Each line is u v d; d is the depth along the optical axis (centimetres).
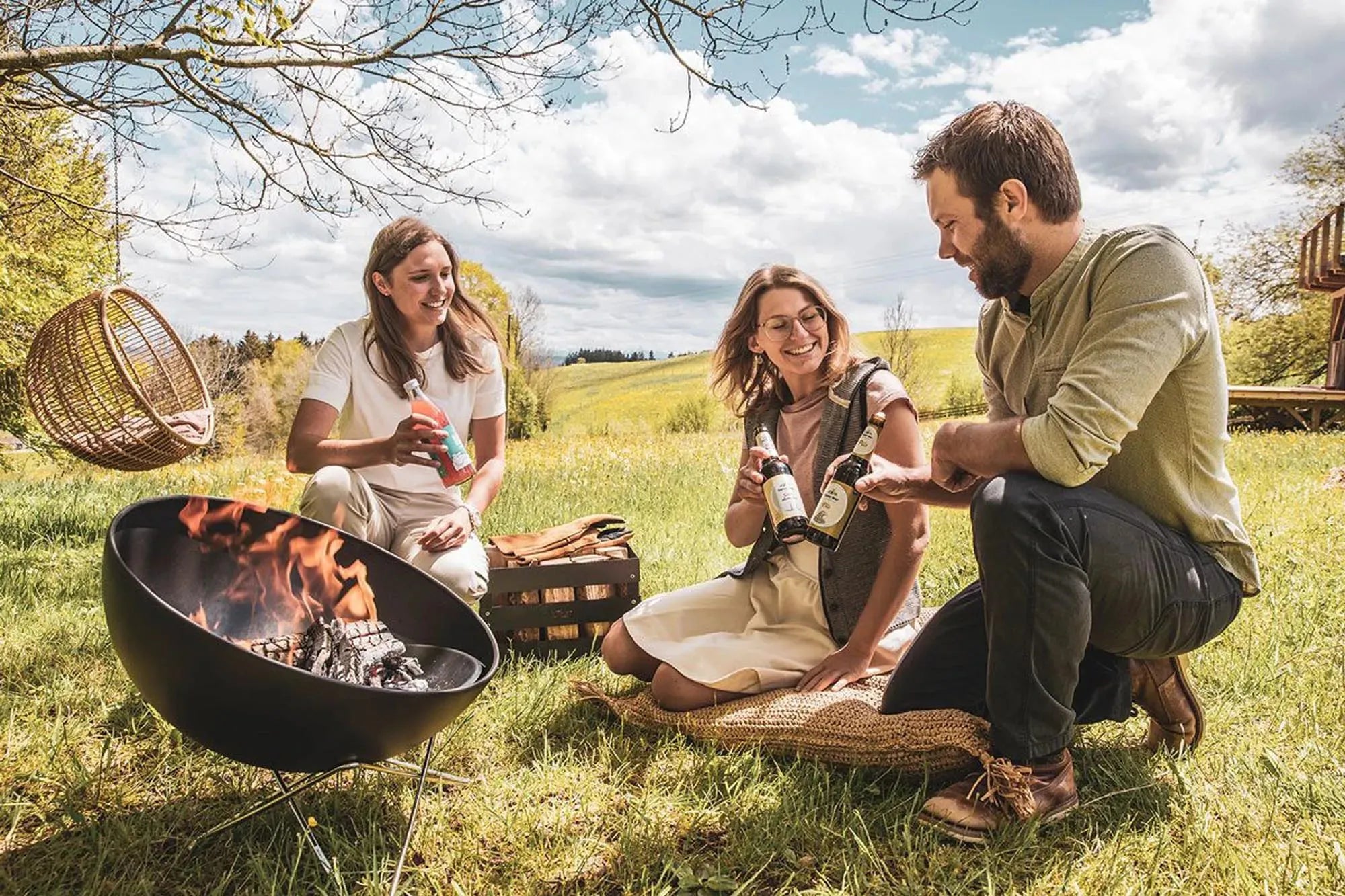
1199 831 211
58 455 1936
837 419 287
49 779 236
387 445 319
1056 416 209
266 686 177
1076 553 209
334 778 241
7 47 461
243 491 655
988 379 266
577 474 862
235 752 192
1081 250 224
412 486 346
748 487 295
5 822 218
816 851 215
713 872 204
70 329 366
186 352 414
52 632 353
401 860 196
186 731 192
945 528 557
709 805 234
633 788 247
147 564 219
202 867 205
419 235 333
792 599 297
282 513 242
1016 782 211
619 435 1931
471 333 358
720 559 501
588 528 374
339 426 362
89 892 190
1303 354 2845
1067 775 221
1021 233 223
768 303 289
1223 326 2978
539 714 288
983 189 221
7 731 260
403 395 347
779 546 304
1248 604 368
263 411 4978
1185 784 231
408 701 185
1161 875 197
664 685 283
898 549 272
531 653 350
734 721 264
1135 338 209
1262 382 2944
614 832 224
